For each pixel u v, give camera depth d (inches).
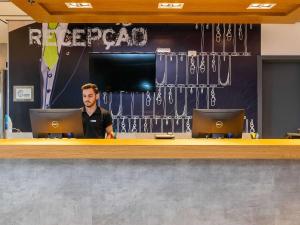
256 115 247.0
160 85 246.4
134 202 93.6
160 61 246.8
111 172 93.6
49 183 93.6
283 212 93.8
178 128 246.5
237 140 99.3
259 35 247.1
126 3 130.4
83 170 93.6
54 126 121.0
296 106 258.5
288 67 258.7
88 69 245.9
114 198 93.5
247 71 247.1
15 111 247.0
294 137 146.1
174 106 246.7
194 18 145.8
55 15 142.7
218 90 247.0
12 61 247.0
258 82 246.7
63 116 120.7
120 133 246.7
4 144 86.3
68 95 246.5
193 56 246.7
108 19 148.4
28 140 99.7
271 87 258.5
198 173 93.9
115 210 93.4
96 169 93.6
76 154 85.4
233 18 146.0
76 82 246.4
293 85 258.5
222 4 131.3
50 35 246.4
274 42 247.0
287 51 247.0
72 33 246.4
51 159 93.6
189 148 85.7
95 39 246.1
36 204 93.7
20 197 93.7
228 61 247.0
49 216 93.7
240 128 124.1
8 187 93.8
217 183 94.0
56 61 246.8
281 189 93.9
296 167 94.0
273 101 258.4
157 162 93.7
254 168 94.0
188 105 246.7
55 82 246.7
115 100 247.0
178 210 93.7
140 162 93.7
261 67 247.0
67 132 121.7
